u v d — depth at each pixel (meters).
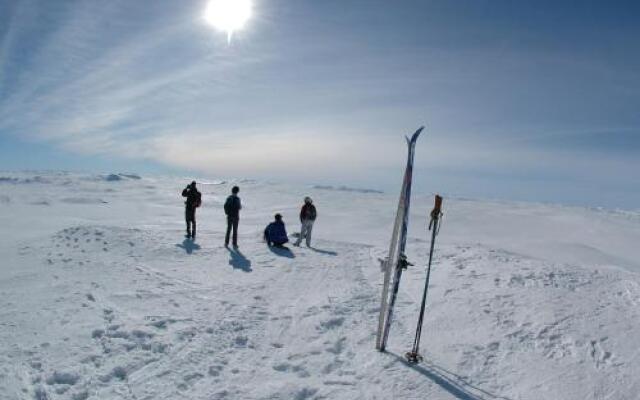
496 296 7.89
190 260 11.50
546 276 9.05
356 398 4.73
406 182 5.77
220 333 6.38
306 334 6.59
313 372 5.38
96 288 8.27
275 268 11.03
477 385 5.04
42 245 12.67
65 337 5.83
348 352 5.98
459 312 7.30
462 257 11.46
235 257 12.07
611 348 5.73
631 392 4.75
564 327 6.41
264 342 6.25
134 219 38.56
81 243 12.73
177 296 8.17
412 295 8.55
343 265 11.66
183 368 5.24
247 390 4.83
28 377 4.74
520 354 5.75
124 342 5.79
